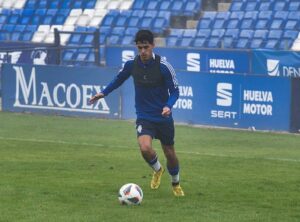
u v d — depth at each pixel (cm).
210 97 6228
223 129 6066
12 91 7206
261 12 8831
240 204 2955
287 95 5834
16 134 5591
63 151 4638
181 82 6369
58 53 7925
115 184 3388
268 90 5925
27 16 10512
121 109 6656
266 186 3406
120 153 4578
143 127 3033
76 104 6869
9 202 2930
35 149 4719
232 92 6109
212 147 5000
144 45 2934
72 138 5381
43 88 7031
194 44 8869
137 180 3516
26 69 7119
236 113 6094
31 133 5656
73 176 3619
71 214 2703
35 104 7094
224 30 8850
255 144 5181
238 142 5288
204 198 3075
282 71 6600
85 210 2778
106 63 7769
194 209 2830
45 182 3419
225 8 9400
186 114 6362
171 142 3070
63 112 6944
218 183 3475
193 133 5784
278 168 4019
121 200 2888
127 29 9531
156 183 3253
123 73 3077
